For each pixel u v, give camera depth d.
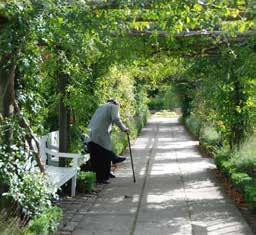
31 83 9.08
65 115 12.09
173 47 11.66
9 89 8.51
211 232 9.29
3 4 7.55
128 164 16.25
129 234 9.18
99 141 12.96
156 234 9.20
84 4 8.34
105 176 13.09
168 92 38.44
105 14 8.55
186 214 10.29
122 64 12.38
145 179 13.66
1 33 8.02
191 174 14.34
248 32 10.19
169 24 8.55
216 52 12.43
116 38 10.05
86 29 8.44
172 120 45.97
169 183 13.12
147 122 42.06
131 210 10.55
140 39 10.65
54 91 12.42
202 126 22.48
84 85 12.45
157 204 11.01
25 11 7.85
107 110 13.03
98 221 9.84
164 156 18.25
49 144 12.06
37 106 9.27
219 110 14.48
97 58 11.17
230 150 14.48
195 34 10.15
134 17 8.82
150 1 8.47
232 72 12.76
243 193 11.06
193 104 26.02
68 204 10.93
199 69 13.70
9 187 8.54
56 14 8.15
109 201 11.23
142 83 25.64
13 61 8.29
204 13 8.48
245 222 9.80
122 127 13.18
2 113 8.62
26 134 8.73
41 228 8.21
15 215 8.53
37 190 8.67
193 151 19.75
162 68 15.35
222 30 9.47
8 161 8.45
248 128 14.52
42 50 9.26
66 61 10.05
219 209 10.61
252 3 8.82
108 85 15.10
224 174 13.36
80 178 11.81
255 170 12.53
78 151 12.70
